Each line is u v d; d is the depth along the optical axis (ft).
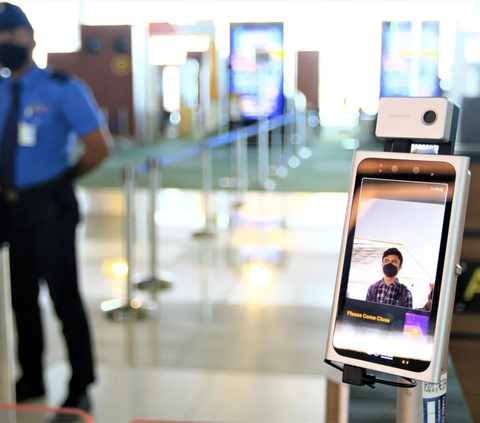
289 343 11.32
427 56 29.63
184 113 51.83
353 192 3.32
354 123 43.96
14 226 8.27
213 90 48.91
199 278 15.43
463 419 5.44
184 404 8.99
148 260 17.22
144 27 46.68
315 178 31.60
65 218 8.41
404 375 3.08
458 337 6.43
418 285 3.11
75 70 45.03
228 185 29.84
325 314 12.87
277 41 39.91
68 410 5.14
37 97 8.10
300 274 15.67
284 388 9.48
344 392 5.25
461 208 3.06
